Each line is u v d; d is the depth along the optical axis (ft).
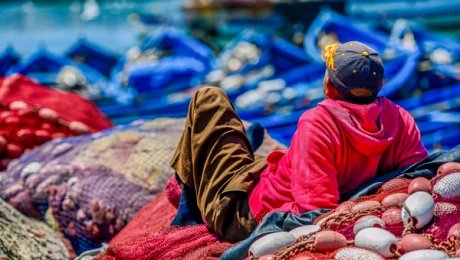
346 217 31.27
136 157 46.80
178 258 34.60
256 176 35.04
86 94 100.48
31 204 45.96
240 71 101.65
